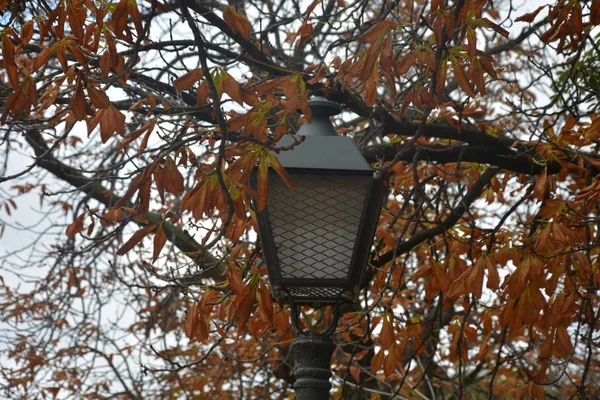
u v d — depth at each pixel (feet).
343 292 13.83
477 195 22.71
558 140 19.17
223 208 13.87
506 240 19.61
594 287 17.67
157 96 18.42
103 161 30.27
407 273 29.48
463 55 14.73
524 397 19.16
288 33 25.61
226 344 32.24
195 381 34.06
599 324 20.16
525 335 26.71
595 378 30.12
